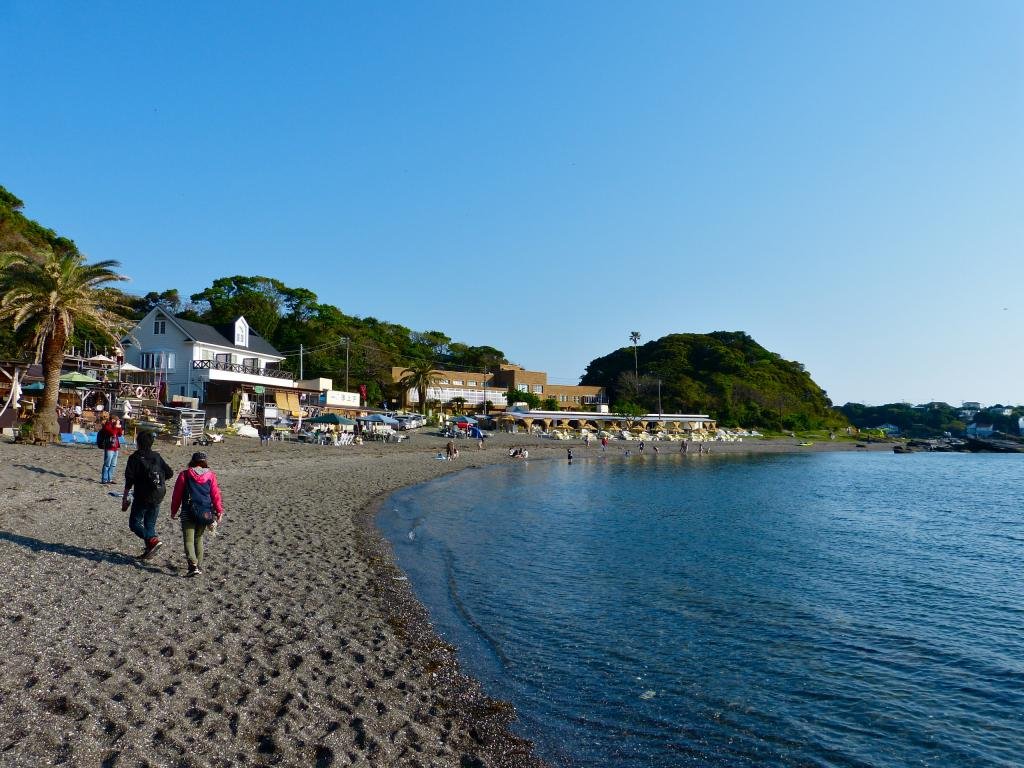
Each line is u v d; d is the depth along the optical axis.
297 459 36.34
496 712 7.91
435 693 8.13
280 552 14.00
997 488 46.38
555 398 123.25
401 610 11.38
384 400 88.06
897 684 9.98
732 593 15.07
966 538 24.42
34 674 6.46
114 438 19.22
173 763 5.27
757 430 127.94
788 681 9.91
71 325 26.94
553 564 17.06
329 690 7.40
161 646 7.75
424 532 20.08
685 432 111.62
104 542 12.17
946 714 8.95
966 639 12.27
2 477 18.09
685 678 9.75
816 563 18.95
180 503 10.92
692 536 22.95
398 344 114.62
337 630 9.59
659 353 160.88
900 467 72.12
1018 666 10.88
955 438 171.62
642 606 13.55
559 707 8.34
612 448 84.19
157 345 52.44
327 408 64.12
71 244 64.38
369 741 6.31
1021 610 14.34
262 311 84.94
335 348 85.75
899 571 18.14
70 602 8.77
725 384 141.88
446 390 102.00
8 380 31.83
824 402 169.12
